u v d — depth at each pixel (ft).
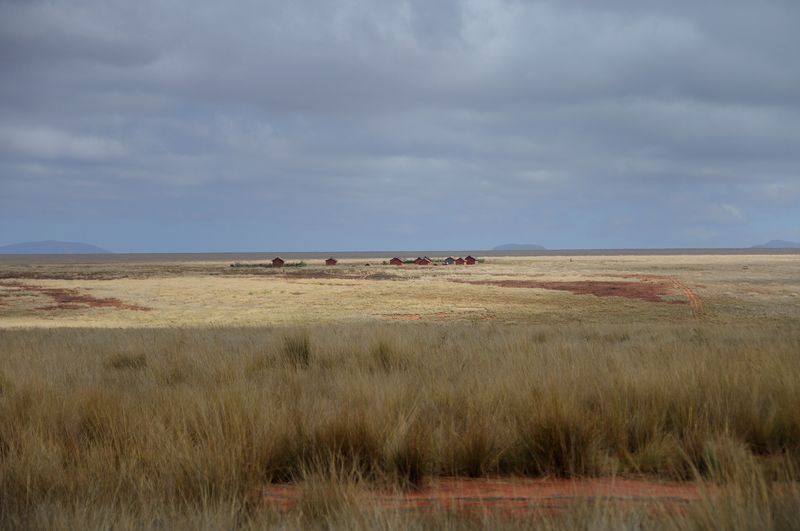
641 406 22.27
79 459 17.81
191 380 32.89
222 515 13.58
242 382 28.14
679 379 25.86
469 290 221.66
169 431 19.40
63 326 125.08
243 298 200.34
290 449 18.93
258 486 16.28
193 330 83.66
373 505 13.84
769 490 14.17
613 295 201.67
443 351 42.29
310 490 15.15
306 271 378.53
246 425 19.45
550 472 18.10
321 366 38.91
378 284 252.62
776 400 22.61
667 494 15.71
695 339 55.88
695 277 283.59
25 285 261.44
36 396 25.49
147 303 188.14
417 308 169.68
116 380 34.40
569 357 36.68
